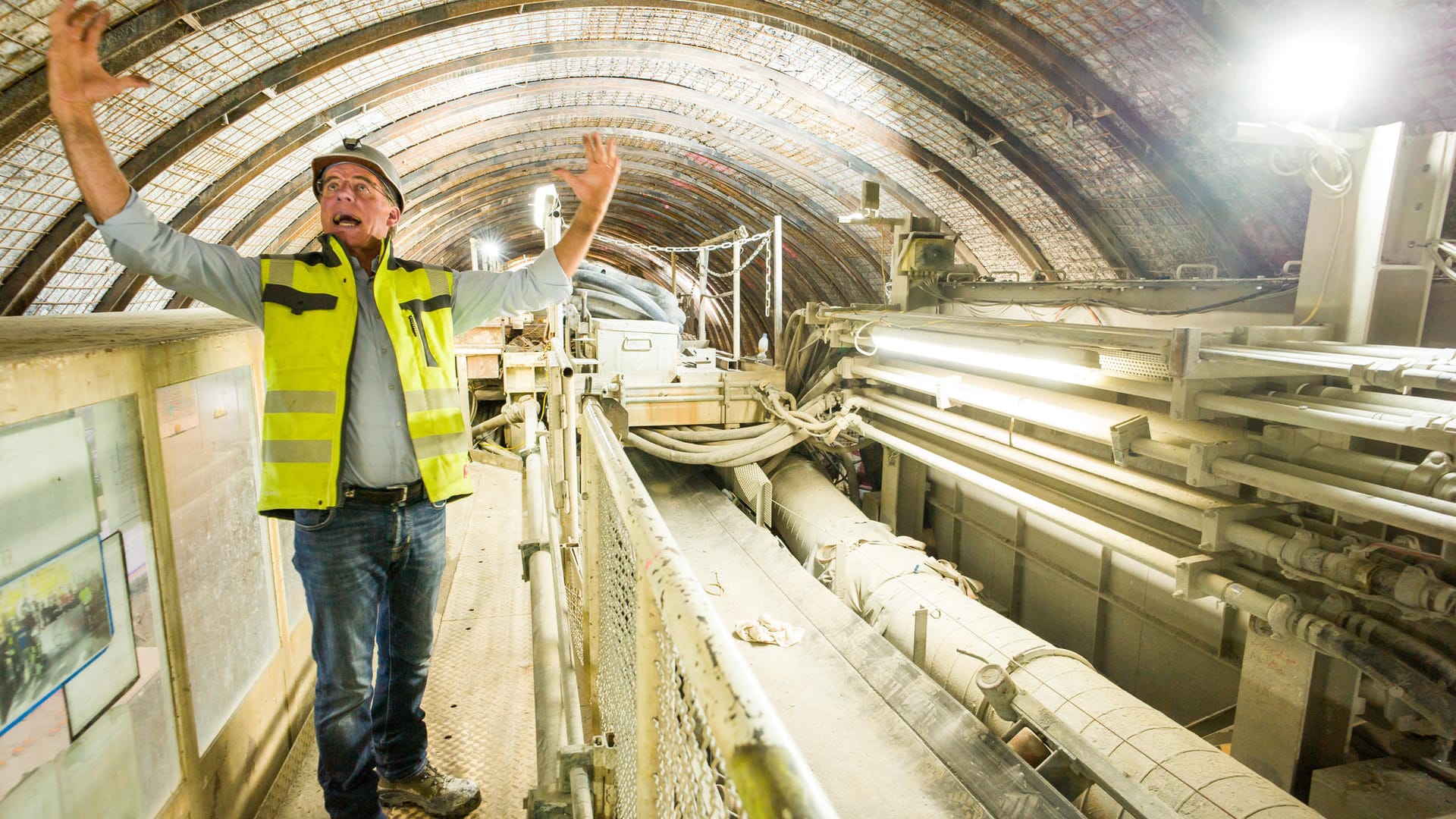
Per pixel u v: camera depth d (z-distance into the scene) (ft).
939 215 49.60
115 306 30.83
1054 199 38.99
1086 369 16.28
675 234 90.12
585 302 29.66
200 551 6.53
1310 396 13.14
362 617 6.47
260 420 8.02
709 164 61.46
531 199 77.77
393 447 6.44
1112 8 26.43
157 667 5.71
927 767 12.41
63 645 4.58
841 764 12.52
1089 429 16.83
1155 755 12.90
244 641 7.37
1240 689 15.20
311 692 9.36
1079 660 16.03
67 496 4.66
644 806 3.73
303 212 41.06
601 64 40.29
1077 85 31.12
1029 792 11.78
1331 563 12.16
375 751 7.55
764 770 1.85
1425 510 10.43
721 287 91.15
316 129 31.78
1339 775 12.95
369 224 6.43
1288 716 13.85
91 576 4.88
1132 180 35.09
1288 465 12.96
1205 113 28.81
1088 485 17.89
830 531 23.90
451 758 8.38
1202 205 33.09
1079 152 35.55
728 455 25.61
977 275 27.68
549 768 6.41
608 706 6.17
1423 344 13.88
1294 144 12.86
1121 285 20.31
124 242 5.53
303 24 24.00
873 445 33.04
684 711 2.89
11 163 20.58
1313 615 12.89
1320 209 13.78
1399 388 10.16
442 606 12.29
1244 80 25.50
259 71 25.31
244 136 28.81
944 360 22.58
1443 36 21.49
